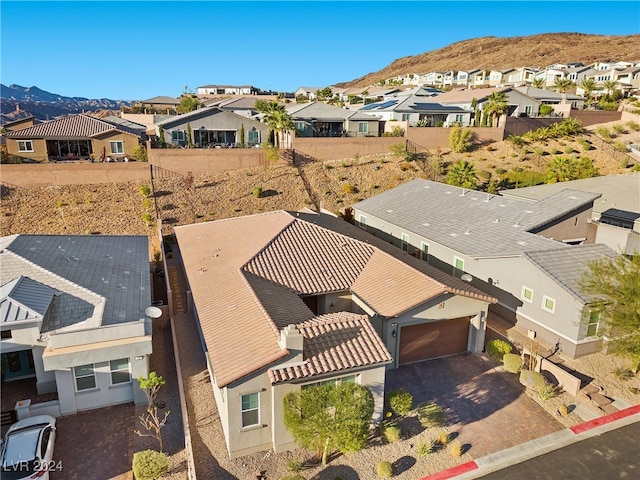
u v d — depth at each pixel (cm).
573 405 1850
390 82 16188
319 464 1542
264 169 4725
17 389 1906
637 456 1582
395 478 1480
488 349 2180
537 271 2306
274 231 2706
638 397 1898
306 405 1479
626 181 3966
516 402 1866
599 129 6231
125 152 4966
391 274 2295
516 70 13312
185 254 2831
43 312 1803
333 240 2647
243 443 1559
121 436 1678
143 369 1830
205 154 4541
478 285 2716
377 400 1673
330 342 1662
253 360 1524
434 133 5541
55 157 4831
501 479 1483
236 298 2023
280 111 5194
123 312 1975
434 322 2120
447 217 3266
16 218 3650
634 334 1922
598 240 3069
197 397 1897
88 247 2641
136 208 3978
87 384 1789
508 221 2938
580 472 1515
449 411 1806
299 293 2152
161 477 1493
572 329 2142
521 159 5369
